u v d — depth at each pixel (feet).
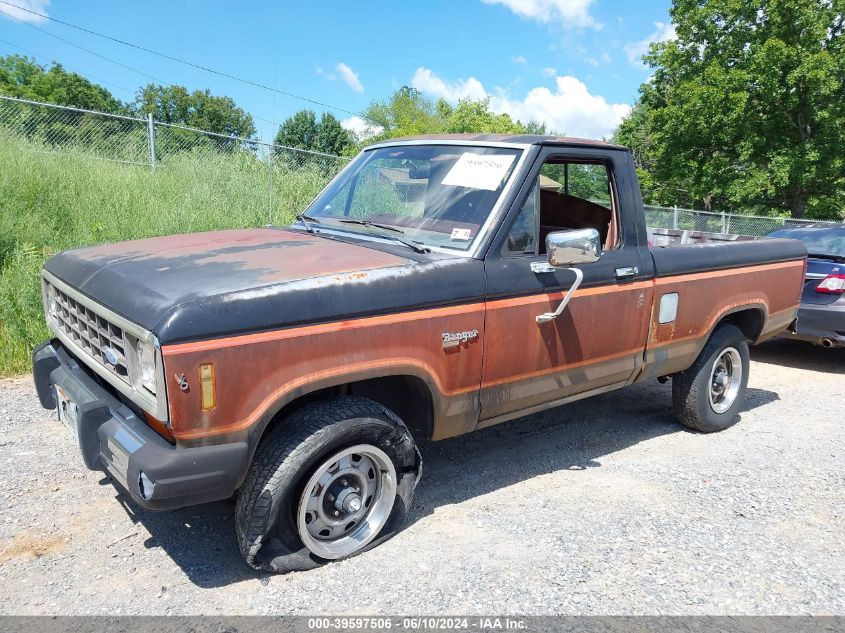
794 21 83.30
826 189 88.89
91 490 12.42
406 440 10.57
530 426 17.10
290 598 9.45
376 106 208.33
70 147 34.27
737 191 88.43
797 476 14.42
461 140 13.10
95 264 10.66
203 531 11.25
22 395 17.13
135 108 159.02
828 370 24.16
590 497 13.05
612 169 13.52
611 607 9.55
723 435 16.93
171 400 8.19
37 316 20.61
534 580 10.11
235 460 8.70
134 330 8.48
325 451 9.69
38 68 194.80
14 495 12.08
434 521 11.86
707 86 88.22
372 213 13.19
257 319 8.73
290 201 35.60
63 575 9.84
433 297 10.41
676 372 16.17
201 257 10.60
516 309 11.51
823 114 82.64
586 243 10.73
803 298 23.52
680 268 14.44
